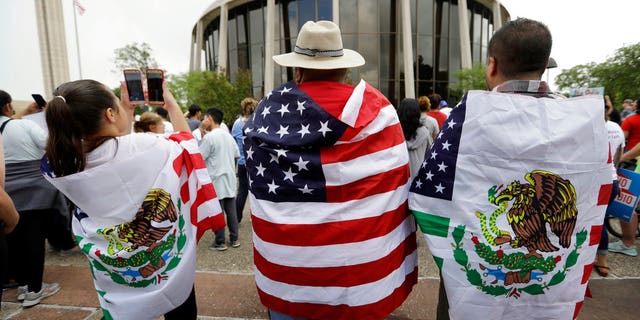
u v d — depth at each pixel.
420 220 1.58
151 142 1.63
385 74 22.64
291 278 1.51
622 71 24.14
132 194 1.58
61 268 3.71
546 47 1.41
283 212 1.51
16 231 2.92
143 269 1.64
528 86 1.43
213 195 1.89
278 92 1.57
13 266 3.04
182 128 1.97
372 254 1.50
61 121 1.43
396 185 1.59
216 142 4.14
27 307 2.89
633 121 4.73
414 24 22.89
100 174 1.51
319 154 1.47
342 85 1.54
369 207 1.51
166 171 1.66
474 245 1.45
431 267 3.54
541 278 1.42
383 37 22.59
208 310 2.77
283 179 1.50
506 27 1.48
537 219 1.39
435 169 1.53
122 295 1.69
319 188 1.47
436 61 23.38
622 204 3.65
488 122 1.40
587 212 1.43
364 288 1.50
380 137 1.56
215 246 4.15
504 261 1.42
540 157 1.36
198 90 22.16
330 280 1.48
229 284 3.21
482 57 26.89
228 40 27.25
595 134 1.38
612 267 3.58
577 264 1.44
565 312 1.45
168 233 1.67
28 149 3.02
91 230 1.60
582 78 27.86
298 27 23.27
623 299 2.92
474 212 1.44
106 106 1.53
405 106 3.86
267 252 1.54
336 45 1.55
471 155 1.44
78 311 2.83
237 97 21.33
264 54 24.98
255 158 1.58
